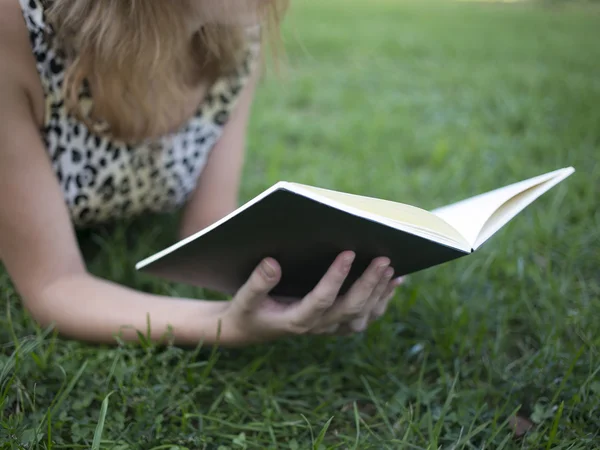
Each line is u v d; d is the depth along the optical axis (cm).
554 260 190
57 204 133
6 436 112
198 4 130
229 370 142
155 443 117
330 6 686
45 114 137
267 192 89
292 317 119
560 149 269
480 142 282
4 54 123
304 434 125
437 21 619
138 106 141
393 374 143
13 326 145
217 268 121
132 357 131
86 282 137
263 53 175
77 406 123
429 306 165
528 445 120
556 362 140
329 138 288
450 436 122
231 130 175
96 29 123
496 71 405
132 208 172
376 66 414
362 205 97
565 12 743
